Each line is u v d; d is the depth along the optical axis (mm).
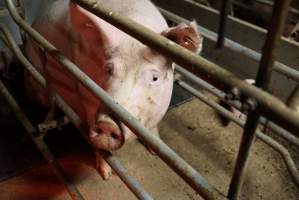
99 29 1553
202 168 2143
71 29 1997
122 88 1474
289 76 1504
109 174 2047
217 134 2406
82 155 2211
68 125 2412
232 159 2213
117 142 1399
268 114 673
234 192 890
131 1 1921
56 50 1457
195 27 1391
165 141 2336
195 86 2879
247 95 702
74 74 1329
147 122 1684
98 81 1658
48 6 2504
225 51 2770
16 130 2365
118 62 1507
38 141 1959
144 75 1517
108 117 1355
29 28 1675
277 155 2230
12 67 2830
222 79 745
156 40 885
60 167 1858
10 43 2096
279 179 2074
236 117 2117
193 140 2352
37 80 1830
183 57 824
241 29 2527
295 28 2775
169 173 2102
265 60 695
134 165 2143
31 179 2049
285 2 628
